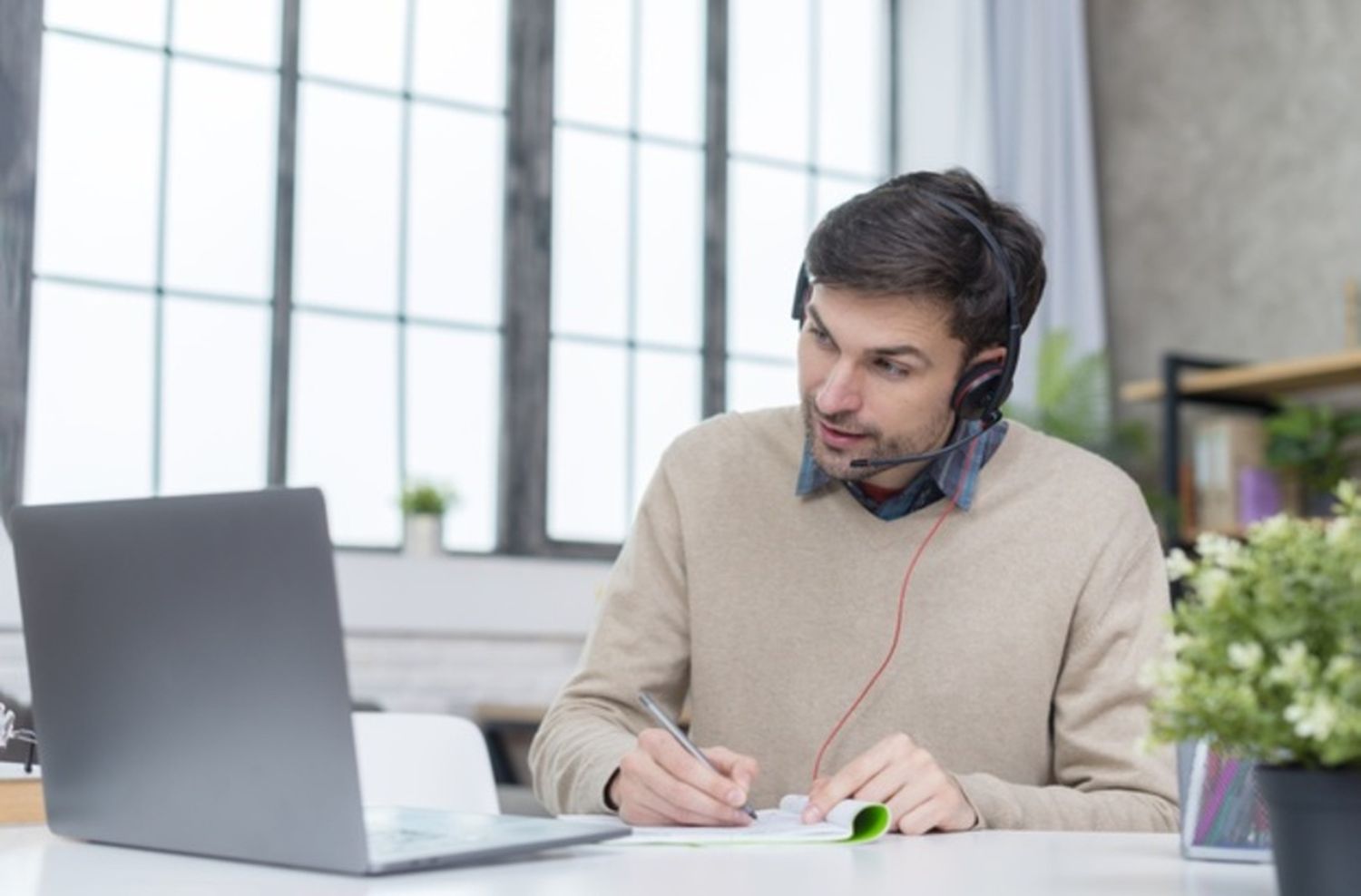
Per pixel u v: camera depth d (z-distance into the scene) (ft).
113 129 14.80
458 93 16.57
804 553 6.61
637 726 6.54
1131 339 18.57
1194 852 4.16
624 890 3.43
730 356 18.02
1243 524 15.92
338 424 15.69
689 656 6.81
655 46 17.78
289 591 3.54
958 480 6.54
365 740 6.09
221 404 15.12
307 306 15.62
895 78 19.33
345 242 15.88
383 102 16.16
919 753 5.02
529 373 16.63
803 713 6.48
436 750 6.20
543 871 3.75
